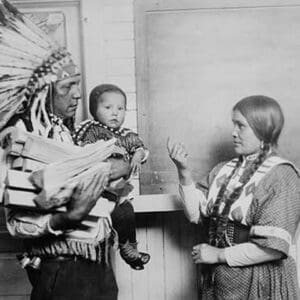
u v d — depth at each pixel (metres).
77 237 1.99
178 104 2.84
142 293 2.80
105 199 2.07
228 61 2.83
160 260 2.80
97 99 2.42
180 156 2.35
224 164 2.37
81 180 1.90
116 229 2.33
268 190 2.12
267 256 2.09
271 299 2.12
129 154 2.38
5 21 2.00
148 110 2.83
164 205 2.69
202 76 2.84
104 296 2.07
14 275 2.84
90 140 2.34
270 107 2.23
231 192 2.21
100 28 2.80
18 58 2.00
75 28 2.86
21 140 1.91
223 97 2.83
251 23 2.83
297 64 2.82
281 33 2.83
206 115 2.84
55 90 2.03
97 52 2.81
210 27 2.83
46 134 2.02
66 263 1.99
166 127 2.84
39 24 2.82
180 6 2.83
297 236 2.54
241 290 2.14
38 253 2.02
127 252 2.39
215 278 2.21
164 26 2.83
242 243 2.14
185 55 2.84
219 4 2.83
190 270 2.80
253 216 2.13
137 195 2.73
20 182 1.87
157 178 2.84
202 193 2.39
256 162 2.21
